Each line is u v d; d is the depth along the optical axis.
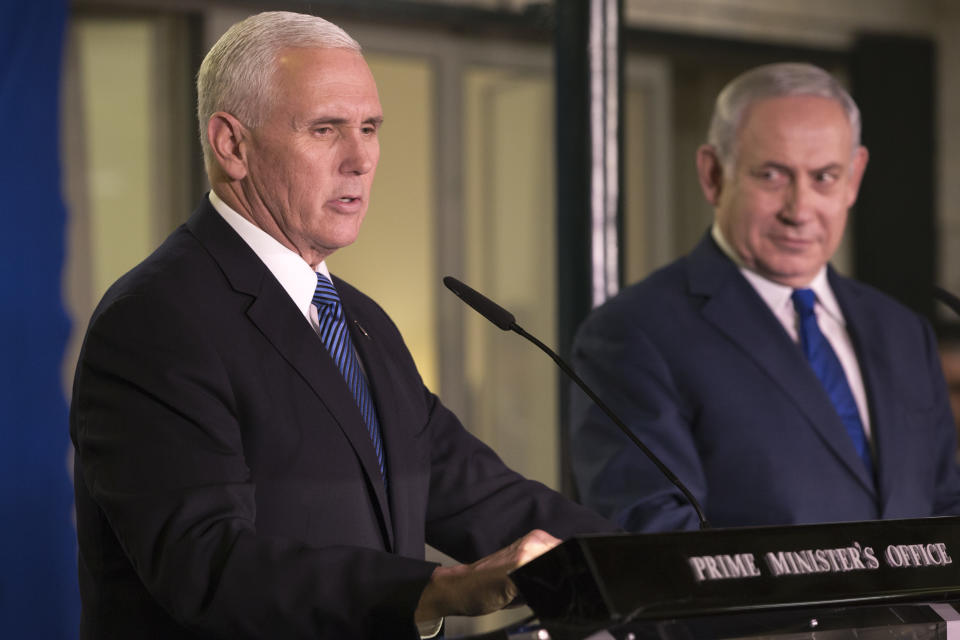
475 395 15.15
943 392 7.77
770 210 7.35
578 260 9.28
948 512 7.50
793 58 16.78
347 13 13.91
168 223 12.78
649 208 16.16
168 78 12.80
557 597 3.49
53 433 10.81
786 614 3.69
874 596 3.72
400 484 5.14
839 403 7.35
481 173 15.15
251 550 4.21
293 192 5.04
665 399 7.11
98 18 12.55
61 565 10.72
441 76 14.76
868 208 17.47
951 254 17.72
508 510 5.46
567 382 9.27
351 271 14.53
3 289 10.62
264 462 4.75
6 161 10.68
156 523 4.30
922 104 17.52
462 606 4.02
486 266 15.27
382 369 5.37
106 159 12.59
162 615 4.68
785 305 7.52
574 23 9.28
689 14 16.11
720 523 7.01
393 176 14.65
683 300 7.41
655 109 16.05
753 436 7.04
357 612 4.11
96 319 4.71
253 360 4.80
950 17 17.62
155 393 4.49
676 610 3.43
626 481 6.89
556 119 9.45
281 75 5.02
